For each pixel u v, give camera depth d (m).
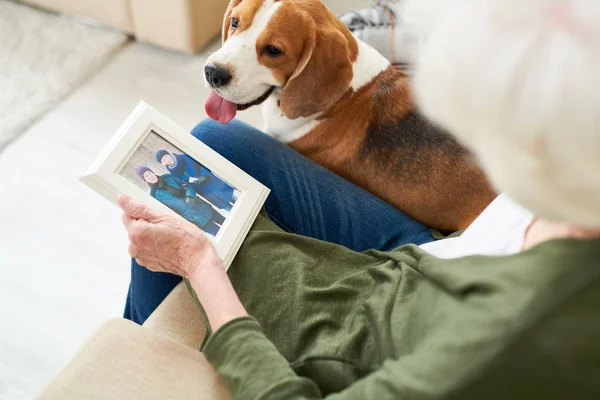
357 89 1.18
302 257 0.89
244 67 1.14
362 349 0.74
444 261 0.72
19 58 2.04
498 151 0.47
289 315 0.82
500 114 0.44
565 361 0.50
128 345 0.76
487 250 0.74
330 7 2.14
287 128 1.26
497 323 0.53
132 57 2.10
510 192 0.48
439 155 1.10
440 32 0.49
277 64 1.13
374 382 0.59
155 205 0.88
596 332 0.49
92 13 2.11
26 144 1.83
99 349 0.75
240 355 0.68
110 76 2.04
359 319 0.78
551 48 0.42
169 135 0.93
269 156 1.05
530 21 0.43
